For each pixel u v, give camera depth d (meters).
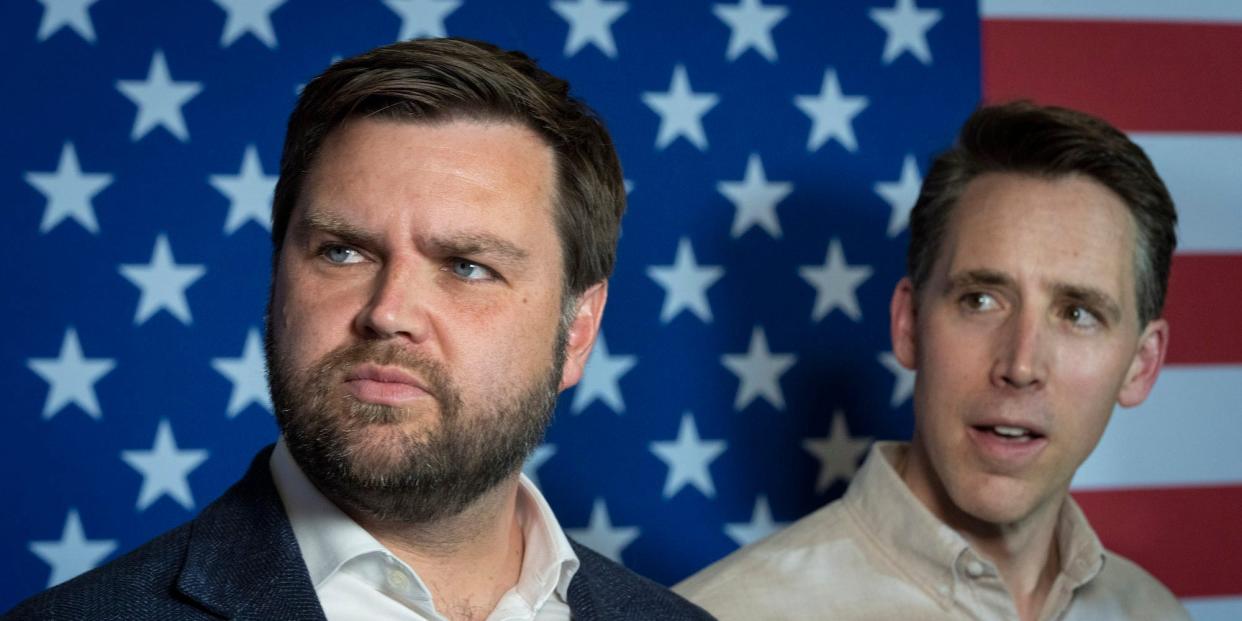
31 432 1.98
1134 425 2.26
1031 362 1.55
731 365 2.16
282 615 1.09
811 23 2.22
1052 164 1.61
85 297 2.00
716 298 2.16
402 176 1.13
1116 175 1.62
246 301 2.04
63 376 1.99
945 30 2.26
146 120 2.03
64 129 2.01
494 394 1.13
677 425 2.14
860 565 1.66
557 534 1.27
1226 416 2.28
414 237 1.12
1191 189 2.29
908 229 2.22
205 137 2.04
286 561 1.12
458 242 1.12
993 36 2.27
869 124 2.23
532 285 1.17
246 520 1.17
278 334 1.15
